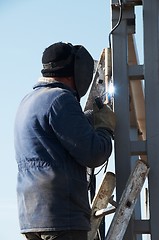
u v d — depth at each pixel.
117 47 8.80
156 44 8.70
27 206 7.34
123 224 8.03
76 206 7.30
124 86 8.70
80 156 7.26
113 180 8.65
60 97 7.35
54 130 7.28
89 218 7.51
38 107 7.40
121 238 7.98
